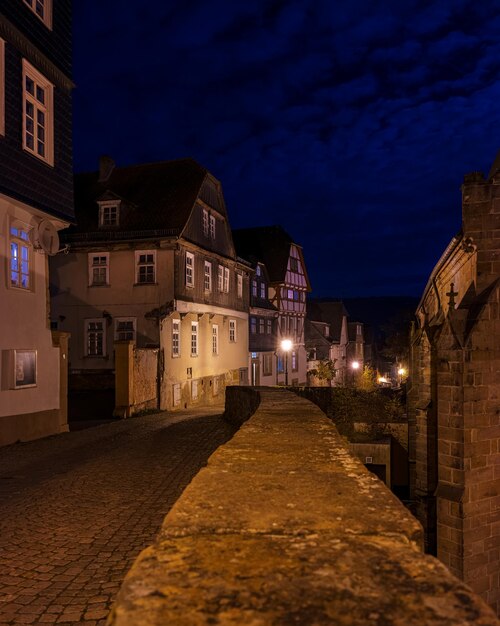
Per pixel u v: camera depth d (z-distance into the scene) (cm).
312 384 4778
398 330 6306
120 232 2402
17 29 1219
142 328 2373
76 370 2444
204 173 2642
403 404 2225
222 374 3055
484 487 998
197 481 315
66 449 1163
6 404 1218
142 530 587
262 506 261
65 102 1453
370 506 260
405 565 180
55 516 642
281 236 4250
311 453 414
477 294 1042
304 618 143
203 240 2719
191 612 148
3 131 1170
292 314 4300
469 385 992
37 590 429
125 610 149
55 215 1381
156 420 1773
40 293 1366
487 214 1043
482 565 991
